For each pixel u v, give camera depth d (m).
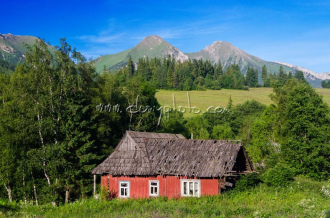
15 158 38.91
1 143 38.25
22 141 39.16
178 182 31.25
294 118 43.84
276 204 24.11
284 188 31.47
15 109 39.09
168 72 165.38
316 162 41.66
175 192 31.20
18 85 39.00
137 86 65.38
